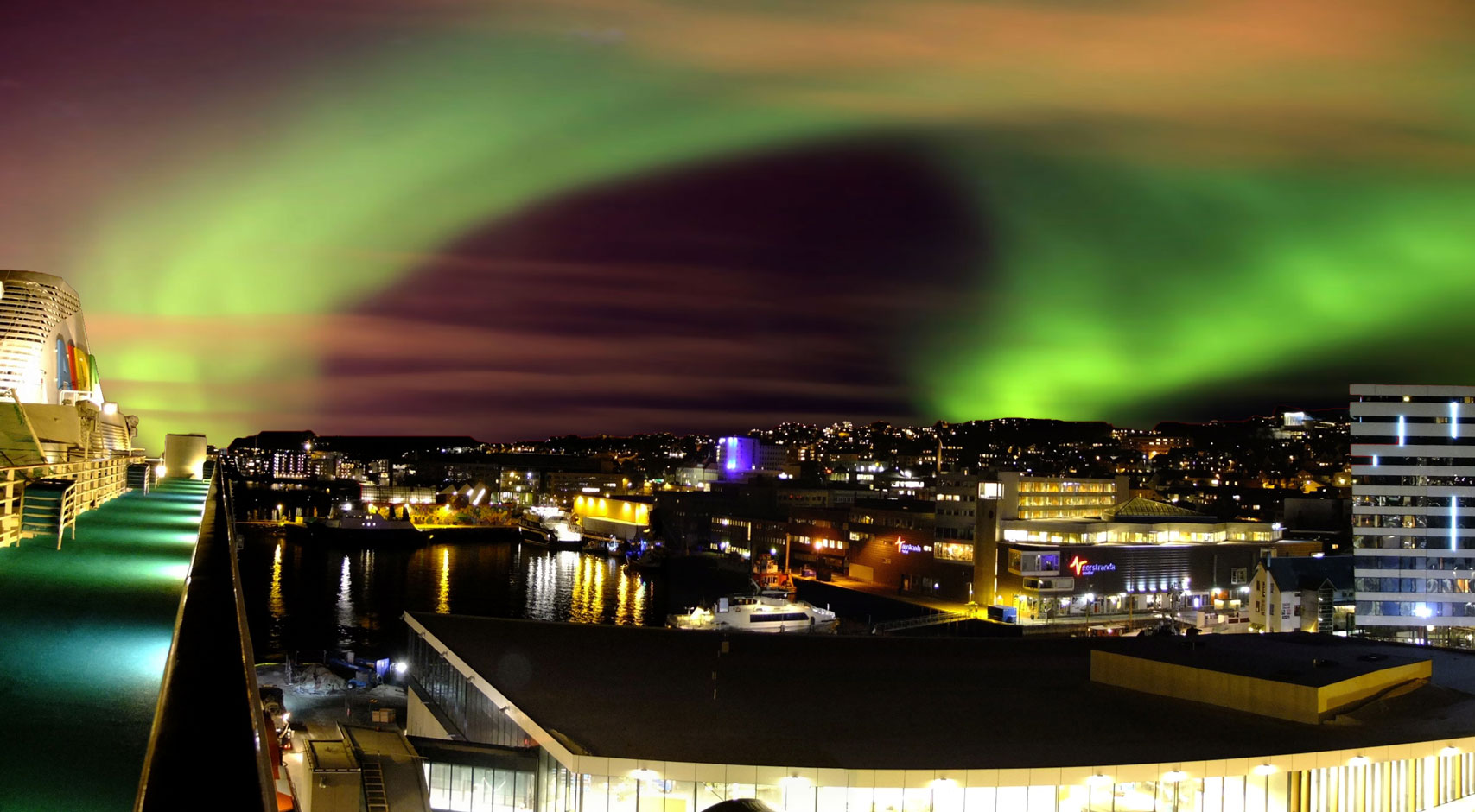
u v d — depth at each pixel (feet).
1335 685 215.72
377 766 184.85
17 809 32.24
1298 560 527.40
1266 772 189.06
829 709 214.48
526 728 199.11
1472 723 213.46
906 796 178.91
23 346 187.21
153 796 27.07
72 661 53.21
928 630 615.98
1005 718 213.05
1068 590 635.66
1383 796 201.26
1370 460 475.72
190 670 41.04
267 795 27.78
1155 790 187.62
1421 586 471.62
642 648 253.65
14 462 110.63
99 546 104.01
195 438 278.87
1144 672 235.20
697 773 176.76
